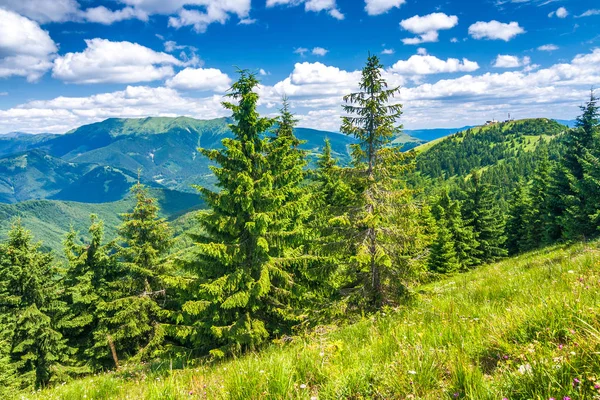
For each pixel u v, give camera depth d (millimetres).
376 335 4988
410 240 13086
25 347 23094
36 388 22062
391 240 13211
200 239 16109
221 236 15711
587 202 28297
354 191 15773
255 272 14125
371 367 3363
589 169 28016
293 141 22312
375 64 13000
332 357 4082
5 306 23953
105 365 24453
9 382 20031
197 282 14531
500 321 3670
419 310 6367
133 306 21703
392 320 6008
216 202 14438
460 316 4812
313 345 4762
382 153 13133
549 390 2047
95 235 25781
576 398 1984
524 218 48625
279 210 14477
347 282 15234
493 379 2535
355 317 12273
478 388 2342
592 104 32438
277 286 14898
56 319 24688
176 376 5496
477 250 44406
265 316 14648
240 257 13953
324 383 3309
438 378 2865
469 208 47562
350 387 3016
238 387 3463
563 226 33781
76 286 24656
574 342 2506
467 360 2920
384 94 12844
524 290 5730
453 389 2514
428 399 2514
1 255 23766
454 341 3615
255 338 12695
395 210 13023
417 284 13281
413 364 2980
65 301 26969
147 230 23438
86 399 7543
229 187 14859
